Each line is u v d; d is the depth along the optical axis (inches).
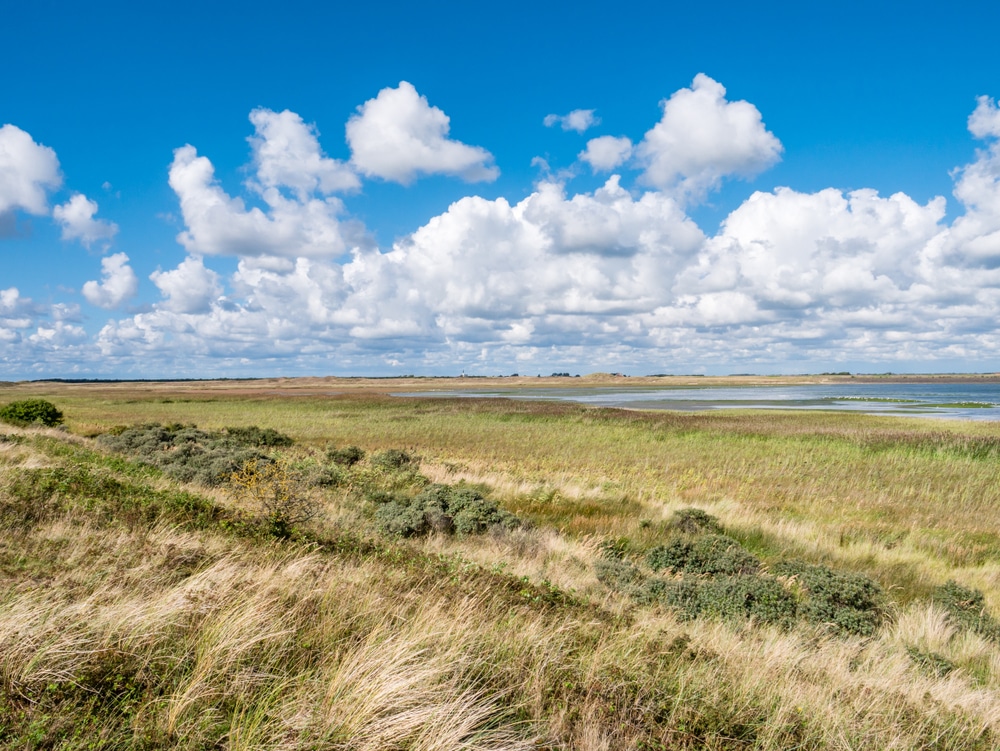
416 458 954.1
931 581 457.1
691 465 1038.4
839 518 668.7
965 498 786.8
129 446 957.8
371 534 424.8
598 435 1507.1
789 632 286.0
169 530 312.2
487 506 528.1
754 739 152.5
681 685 166.2
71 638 141.3
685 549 437.1
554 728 138.8
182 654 147.8
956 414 2760.8
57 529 277.1
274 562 258.2
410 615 201.3
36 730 110.3
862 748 155.4
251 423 1859.0
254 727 118.6
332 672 145.3
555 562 405.7
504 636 188.9
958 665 277.9
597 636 210.5
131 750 111.3
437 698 137.3
